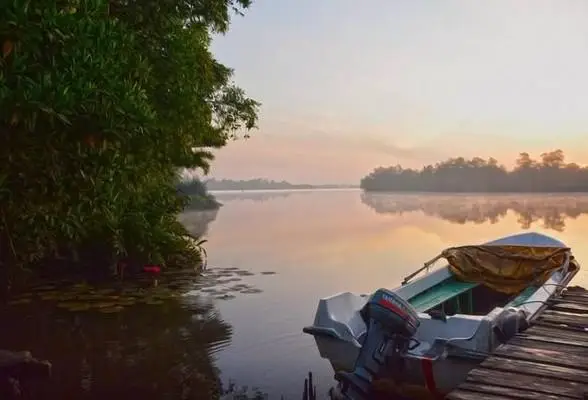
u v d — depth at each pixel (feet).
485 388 14.61
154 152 33.12
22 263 33.65
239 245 69.72
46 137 16.79
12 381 19.07
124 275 42.83
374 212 163.02
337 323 20.57
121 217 40.86
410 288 28.30
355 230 94.68
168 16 36.14
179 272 45.39
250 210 180.24
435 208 183.83
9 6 15.87
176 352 24.06
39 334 26.61
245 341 25.80
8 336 26.27
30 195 19.25
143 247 43.86
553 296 25.89
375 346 18.44
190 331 27.32
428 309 26.23
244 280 42.45
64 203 20.83
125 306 32.55
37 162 18.02
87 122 16.89
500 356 17.20
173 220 50.31
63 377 20.76
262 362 22.93
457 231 90.43
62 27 17.43
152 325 28.50
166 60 36.32
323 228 99.81
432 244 70.95
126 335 26.55
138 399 18.84
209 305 33.19
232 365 22.50
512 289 30.58
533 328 20.49
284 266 50.47
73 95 16.53
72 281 39.86
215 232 90.33
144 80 29.30
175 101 36.73
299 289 38.81
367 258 56.95
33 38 16.35
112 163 21.33
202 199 171.42
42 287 37.52
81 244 41.11
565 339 18.97
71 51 18.03
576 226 95.86
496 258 31.94
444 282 31.35
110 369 21.71
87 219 29.81
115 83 19.29
